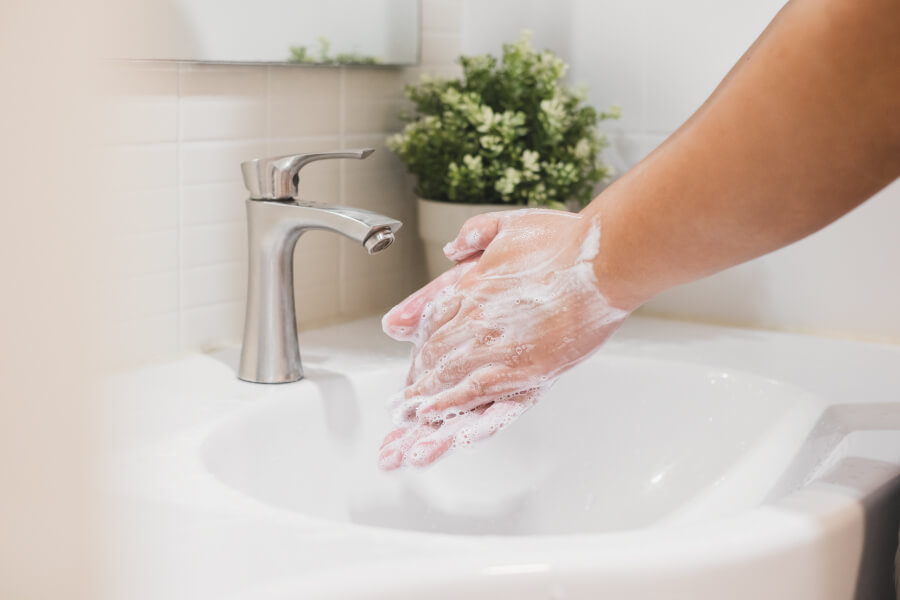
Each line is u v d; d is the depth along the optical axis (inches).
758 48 16.8
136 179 28.1
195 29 28.8
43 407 5.1
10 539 5.9
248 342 28.8
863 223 35.1
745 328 37.9
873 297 35.4
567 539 15.8
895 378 30.3
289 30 32.2
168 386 28.0
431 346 22.3
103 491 6.1
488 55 38.4
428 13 40.2
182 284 30.4
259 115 32.3
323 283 36.7
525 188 35.6
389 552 15.3
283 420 27.4
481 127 34.9
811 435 26.8
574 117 37.7
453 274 23.9
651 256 18.6
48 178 4.9
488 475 31.6
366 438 30.4
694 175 17.2
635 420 32.5
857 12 14.7
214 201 31.1
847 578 18.1
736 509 27.8
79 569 6.3
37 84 5.0
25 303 5.0
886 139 15.4
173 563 14.9
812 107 15.5
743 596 15.7
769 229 17.1
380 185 38.5
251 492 25.6
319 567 14.8
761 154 16.3
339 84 35.7
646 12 38.6
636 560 14.7
